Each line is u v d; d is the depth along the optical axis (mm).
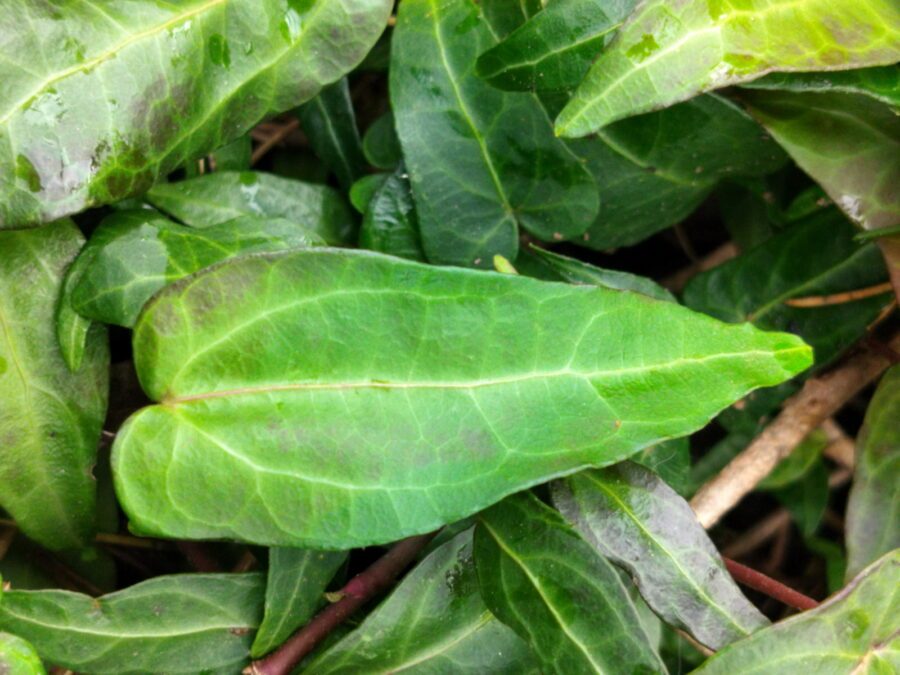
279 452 120
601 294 121
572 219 159
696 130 164
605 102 125
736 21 128
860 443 156
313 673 133
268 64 135
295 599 138
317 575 139
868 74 135
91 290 132
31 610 128
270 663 136
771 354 118
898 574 128
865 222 148
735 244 189
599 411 120
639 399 120
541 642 128
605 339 121
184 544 157
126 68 123
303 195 161
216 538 118
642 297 121
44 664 129
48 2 119
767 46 129
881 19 134
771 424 172
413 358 121
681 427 118
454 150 153
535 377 121
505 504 133
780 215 180
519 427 120
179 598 135
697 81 127
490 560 132
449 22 151
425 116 152
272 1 133
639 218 175
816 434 186
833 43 131
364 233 156
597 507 135
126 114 123
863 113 144
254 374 122
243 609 138
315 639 139
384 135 169
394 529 119
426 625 136
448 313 121
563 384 121
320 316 121
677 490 156
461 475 120
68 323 132
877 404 157
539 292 121
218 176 156
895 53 132
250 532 119
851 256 168
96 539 165
